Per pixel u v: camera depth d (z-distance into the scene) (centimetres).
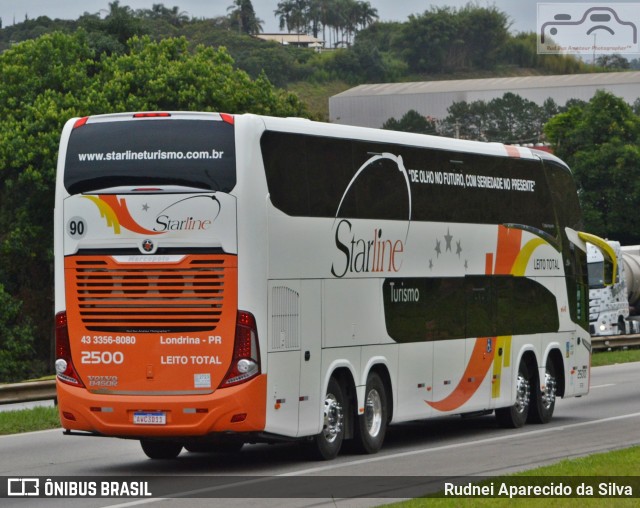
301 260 2025
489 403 2617
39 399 2953
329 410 2109
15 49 7650
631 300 6881
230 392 1903
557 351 2927
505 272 2695
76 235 1978
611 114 11675
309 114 8225
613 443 2320
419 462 2067
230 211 1919
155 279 1936
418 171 2380
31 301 7288
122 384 1948
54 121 6906
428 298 2398
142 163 1948
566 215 3011
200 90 7306
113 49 9862
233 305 1912
